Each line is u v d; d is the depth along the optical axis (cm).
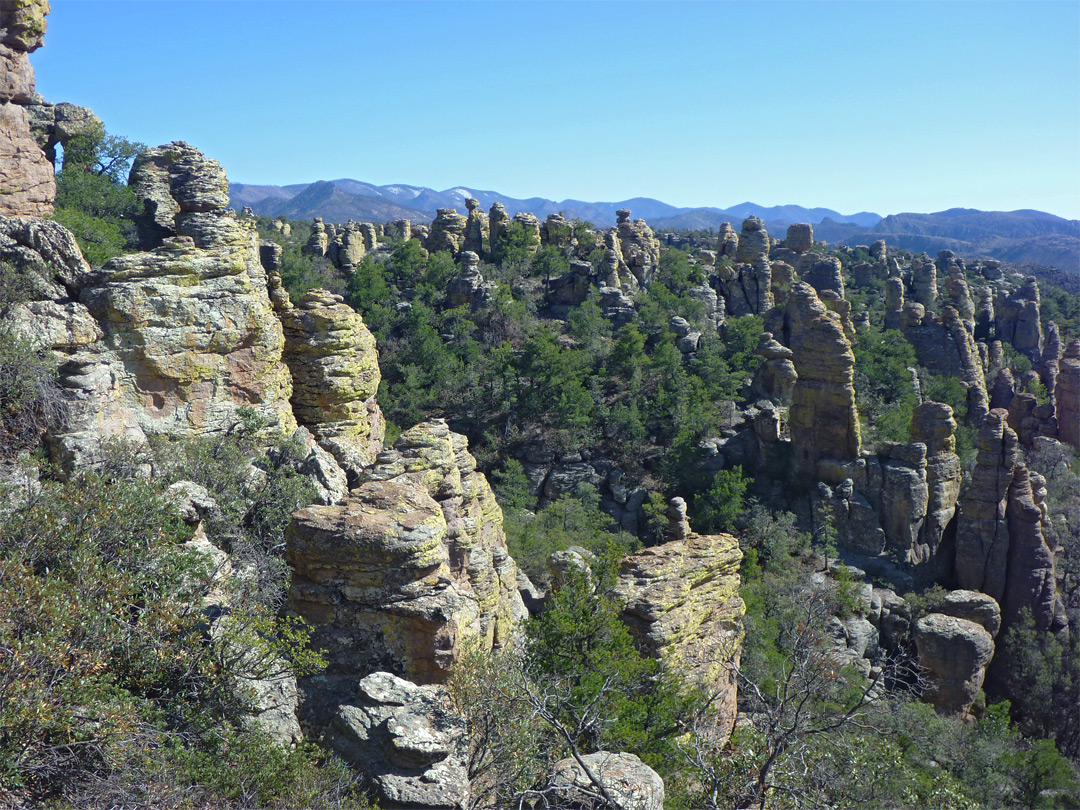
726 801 2264
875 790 2645
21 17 3978
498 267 12481
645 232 13562
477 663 2073
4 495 2034
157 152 5891
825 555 7344
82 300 3269
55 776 1465
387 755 1770
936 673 6109
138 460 2880
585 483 8338
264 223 15312
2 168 3988
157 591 1958
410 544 2133
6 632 1534
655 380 9819
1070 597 7681
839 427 7831
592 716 2167
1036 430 11038
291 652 1953
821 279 12531
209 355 3472
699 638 3412
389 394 9400
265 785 1620
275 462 3434
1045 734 6262
